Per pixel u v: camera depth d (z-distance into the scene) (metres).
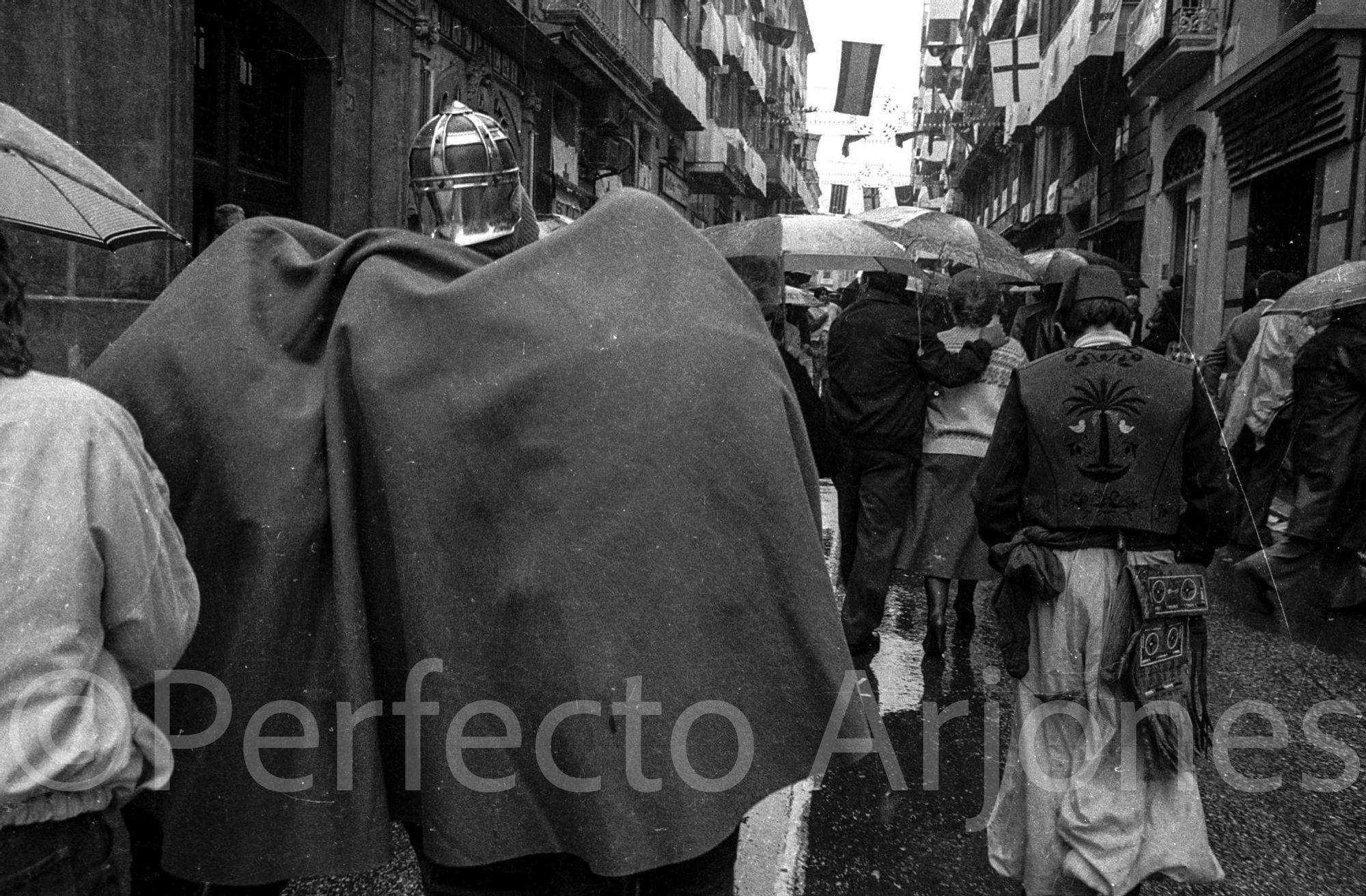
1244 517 7.93
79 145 7.64
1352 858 3.44
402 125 13.36
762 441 1.94
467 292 1.91
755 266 5.97
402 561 1.86
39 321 7.00
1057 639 2.84
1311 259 13.19
